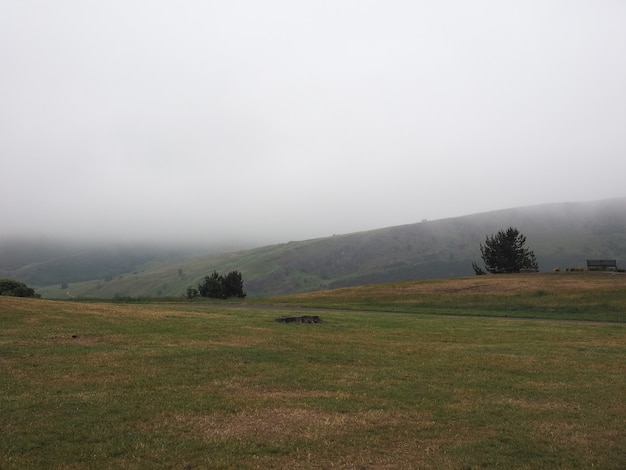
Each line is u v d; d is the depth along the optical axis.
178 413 11.21
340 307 45.00
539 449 9.47
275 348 20.22
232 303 50.88
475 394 13.49
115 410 11.28
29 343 19.36
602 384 14.78
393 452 9.23
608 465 8.73
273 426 10.54
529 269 67.75
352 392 13.48
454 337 25.39
